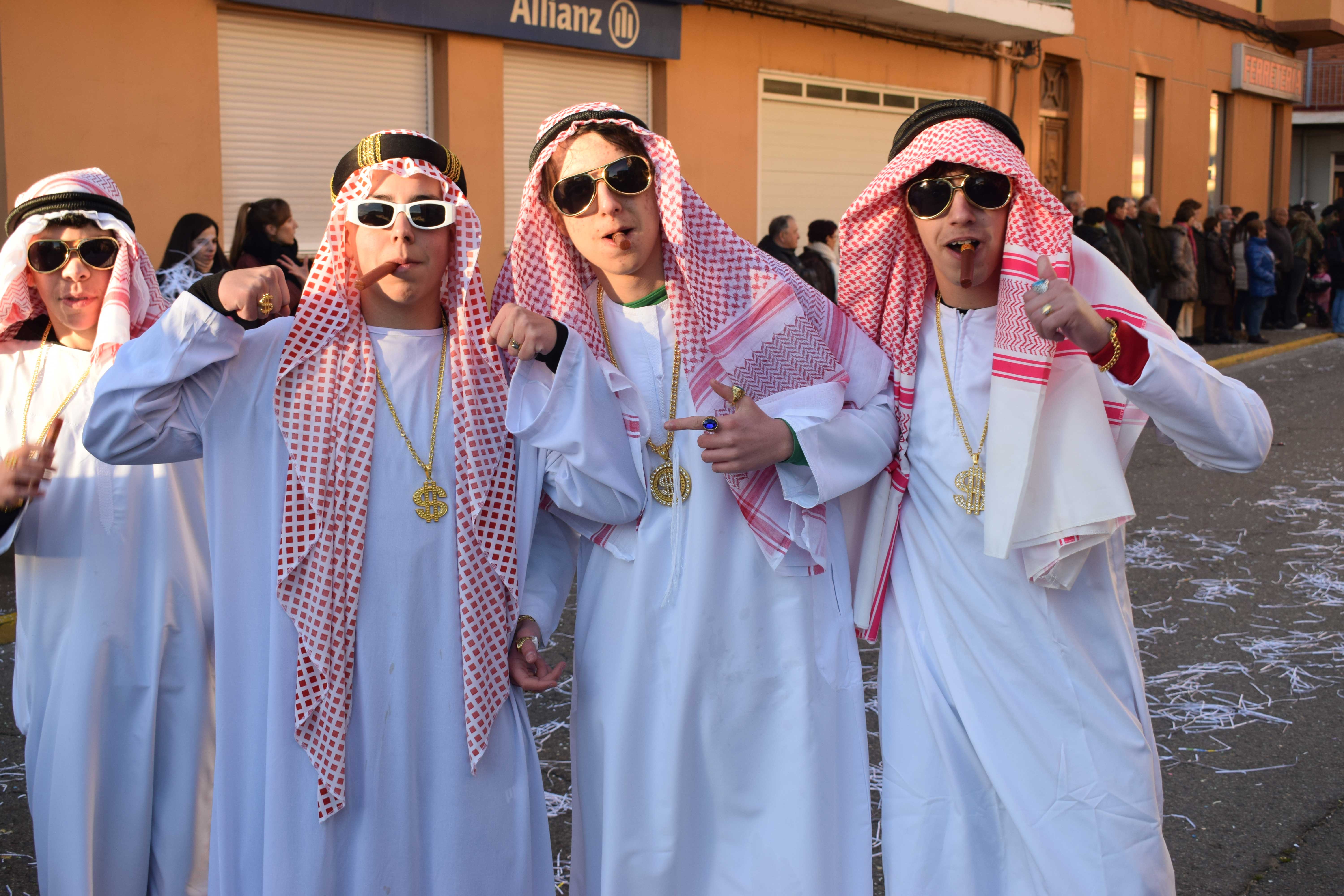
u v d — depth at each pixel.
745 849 2.43
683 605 2.36
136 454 2.22
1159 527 6.77
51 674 2.60
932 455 2.43
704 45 11.24
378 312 2.29
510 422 2.25
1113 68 17.20
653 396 2.43
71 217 2.59
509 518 2.32
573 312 2.41
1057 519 2.24
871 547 2.52
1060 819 2.29
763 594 2.39
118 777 2.61
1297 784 3.65
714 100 11.41
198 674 2.66
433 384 2.29
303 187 8.53
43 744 2.60
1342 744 3.92
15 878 3.21
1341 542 6.36
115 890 2.63
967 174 2.29
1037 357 2.22
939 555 2.41
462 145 9.30
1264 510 7.12
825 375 2.40
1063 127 16.73
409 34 9.05
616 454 2.31
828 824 2.41
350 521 2.19
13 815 3.57
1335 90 27.80
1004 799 2.33
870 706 4.28
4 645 4.94
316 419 2.18
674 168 2.30
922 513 2.45
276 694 2.16
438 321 2.33
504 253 9.84
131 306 2.75
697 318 2.38
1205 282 14.77
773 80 12.03
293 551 2.16
